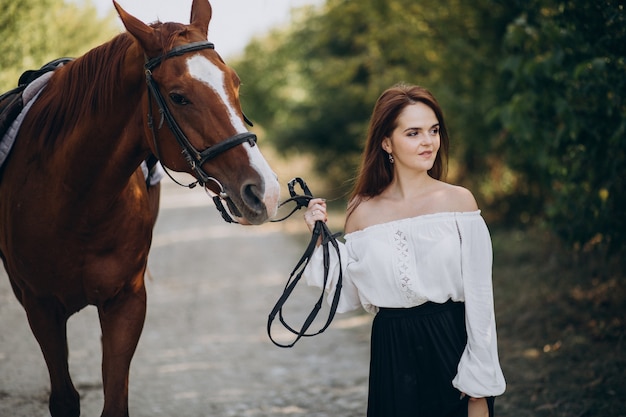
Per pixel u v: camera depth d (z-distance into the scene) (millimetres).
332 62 14656
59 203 2928
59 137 2945
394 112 2570
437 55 10367
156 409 4238
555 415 3971
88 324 6203
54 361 3174
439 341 2494
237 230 13711
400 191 2648
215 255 10625
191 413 4180
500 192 11578
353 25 13414
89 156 2850
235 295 7734
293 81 27312
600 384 4367
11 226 3072
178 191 24938
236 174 2504
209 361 5301
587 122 4934
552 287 6641
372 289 2523
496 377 2420
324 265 2543
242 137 2520
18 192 3039
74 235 2961
